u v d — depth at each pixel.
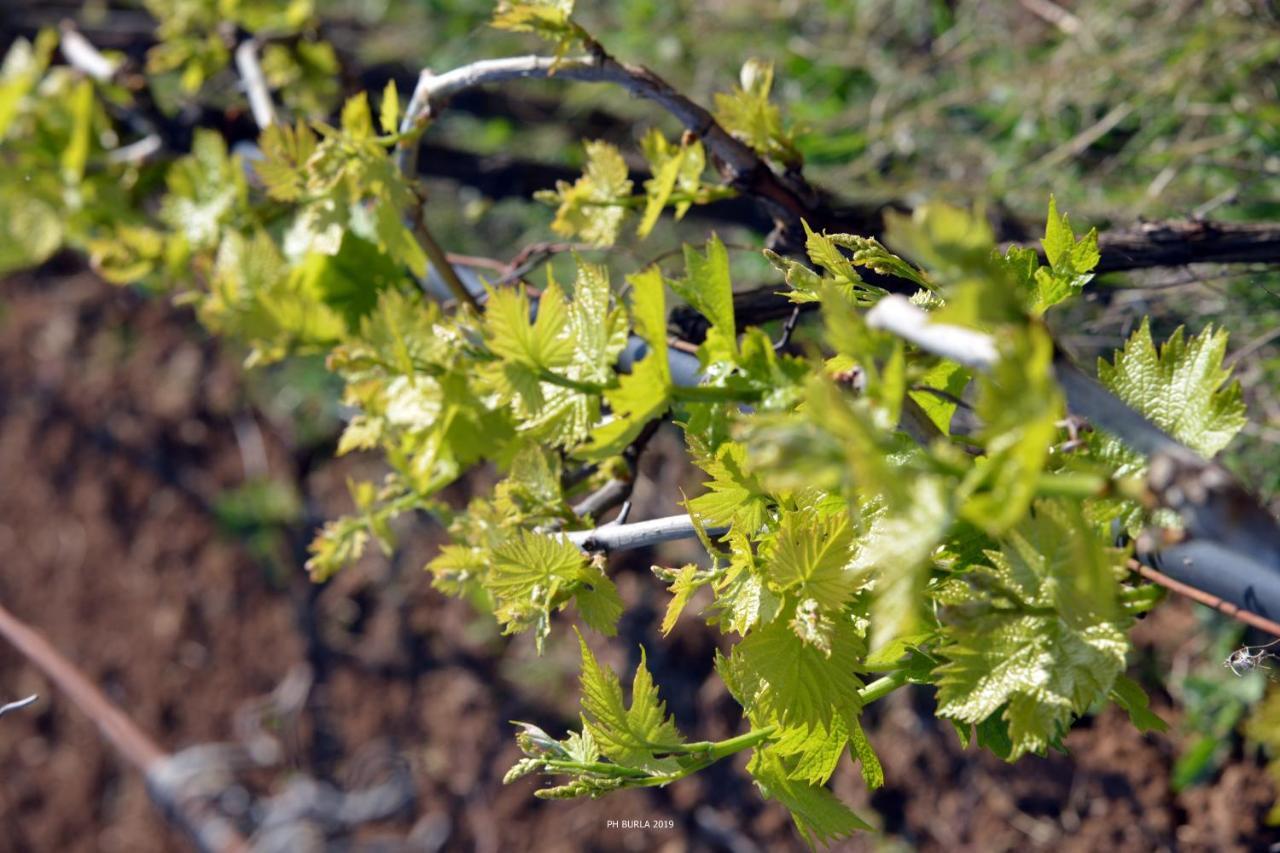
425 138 2.67
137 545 4.90
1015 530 1.57
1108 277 2.14
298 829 4.08
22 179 2.58
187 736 4.59
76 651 4.97
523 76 1.86
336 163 1.91
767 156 1.89
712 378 1.66
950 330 1.50
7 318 5.42
